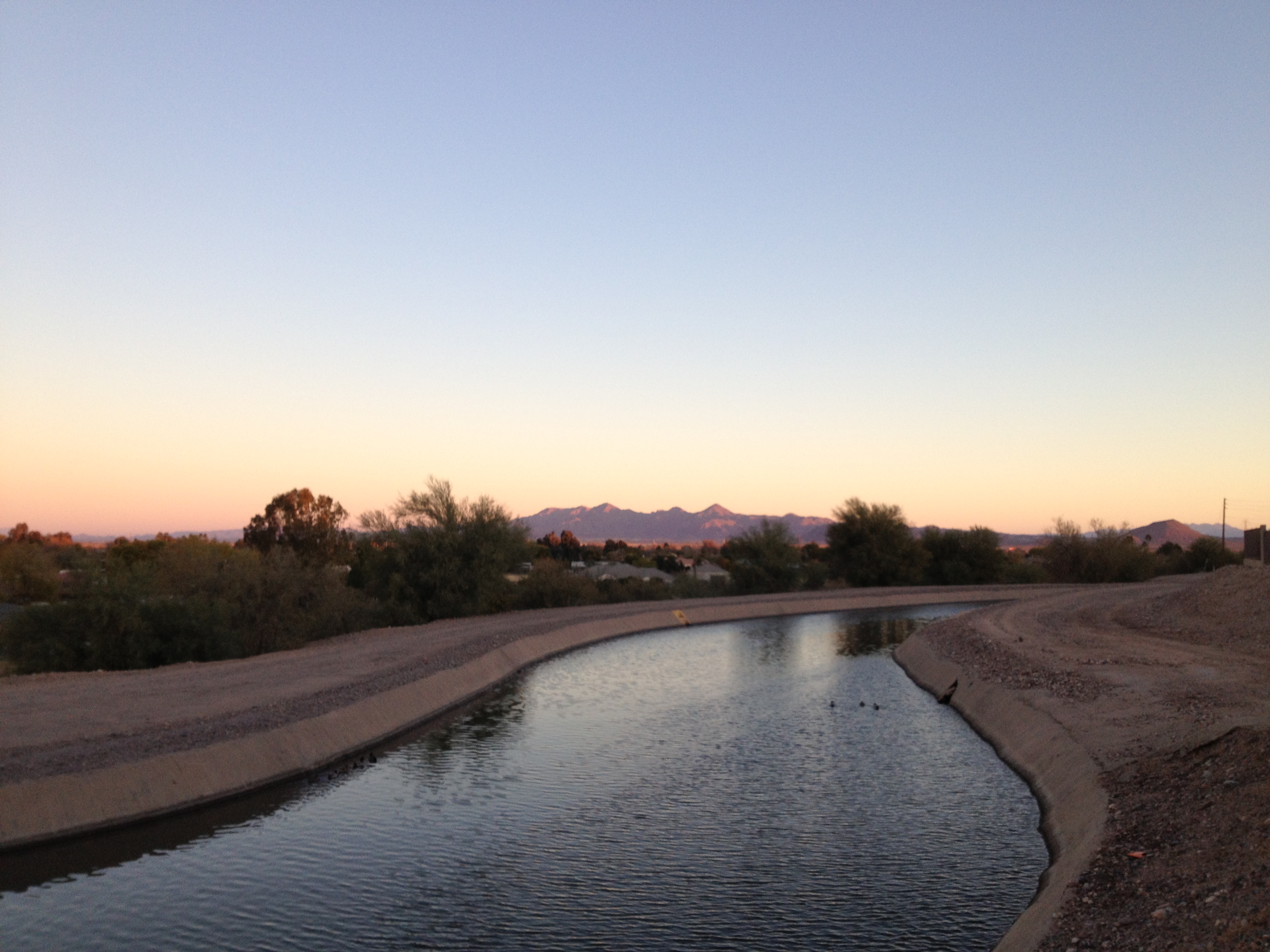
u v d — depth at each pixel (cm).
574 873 1358
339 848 1462
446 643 3616
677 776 1892
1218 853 1038
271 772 1814
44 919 1197
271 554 4056
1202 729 1678
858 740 2242
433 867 1381
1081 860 1178
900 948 1105
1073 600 5844
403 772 1930
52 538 13262
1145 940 880
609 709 2658
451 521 5131
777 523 7894
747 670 3494
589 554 14988
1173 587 7319
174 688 2473
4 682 2622
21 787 1455
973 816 1622
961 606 6838
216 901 1255
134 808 1544
